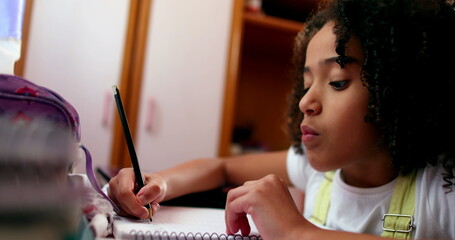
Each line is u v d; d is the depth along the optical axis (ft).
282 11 5.82
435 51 1.46
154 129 4.51
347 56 1.48
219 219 1.54
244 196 1.25
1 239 0.64
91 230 0.91
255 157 2.63
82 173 1.12
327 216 1.89
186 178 2.02
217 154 4.74
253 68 6.24
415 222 1.49
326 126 1.48
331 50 1.52
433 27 1.47
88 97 4.25
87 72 4.26
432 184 1.53
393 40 1.47
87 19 4.29
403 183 1.61
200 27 4.72
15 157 0.74
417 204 1.52
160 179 1.74
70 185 0.79
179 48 4.63
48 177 0.76
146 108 4.49
